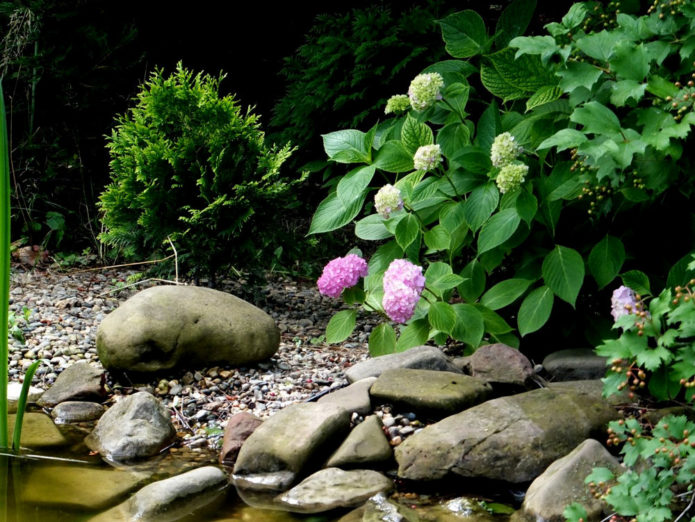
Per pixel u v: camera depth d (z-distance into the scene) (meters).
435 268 4.00
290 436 3.11
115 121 7.77
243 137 5.30
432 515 2.70
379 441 3.11
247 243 5.29
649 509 2.27
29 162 7.45
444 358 3.70
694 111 2.92
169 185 5.24
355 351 4.64
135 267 6.78
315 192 8.15
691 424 2.38
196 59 9.41
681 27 3.23
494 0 8.09
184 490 2.85
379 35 7.15
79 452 3.32
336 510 2.79
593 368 3.63
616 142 2.93
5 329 3.12
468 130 4.13
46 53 7.25
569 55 3.34
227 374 4.07
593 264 3.69
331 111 7.49
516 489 2.85
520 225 3.91
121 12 8.42
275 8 9.59
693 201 3.72
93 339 4.70
